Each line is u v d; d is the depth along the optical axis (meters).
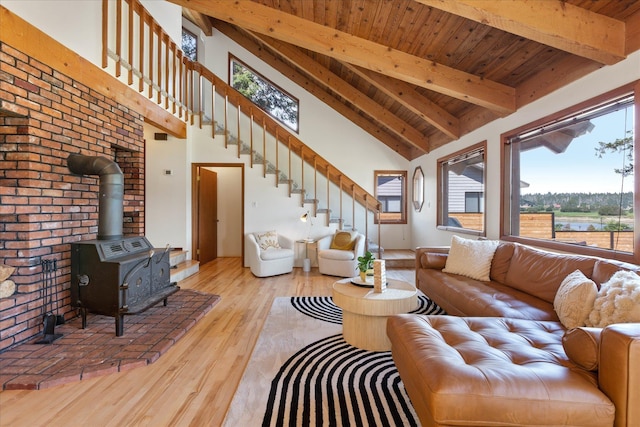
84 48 3.33
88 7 3.39
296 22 3.65
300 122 7.40
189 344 2.68
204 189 6.34
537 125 3.35
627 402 1.23
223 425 1.70
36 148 2.71
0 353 2.39
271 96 7.49
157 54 4.97
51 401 1.89
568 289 2.11
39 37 2.76
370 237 7.48
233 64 7.48
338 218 6.54
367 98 6.04
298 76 7.40
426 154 6.53
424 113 4.88
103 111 3.62
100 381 2.10
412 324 1.88
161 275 3.39
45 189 2.79
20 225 2.61
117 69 3.82
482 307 2.45
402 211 7.57
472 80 3.72
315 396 1.96
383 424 1.72
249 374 2.21
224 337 2.83
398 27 3.36
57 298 2.90
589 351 1.37
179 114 5.48
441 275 3.48
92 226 3.35
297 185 6.84
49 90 2.86
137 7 4.30
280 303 3.82
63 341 2.61
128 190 4.50
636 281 1.75
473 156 4.83
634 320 1.61
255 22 3.64
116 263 2.72
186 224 5.71
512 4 2.36
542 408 1.26
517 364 1.51
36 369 2.17
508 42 3.07
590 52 2.44
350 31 3.63
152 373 2.21
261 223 6.01
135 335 2.74
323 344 2.69
